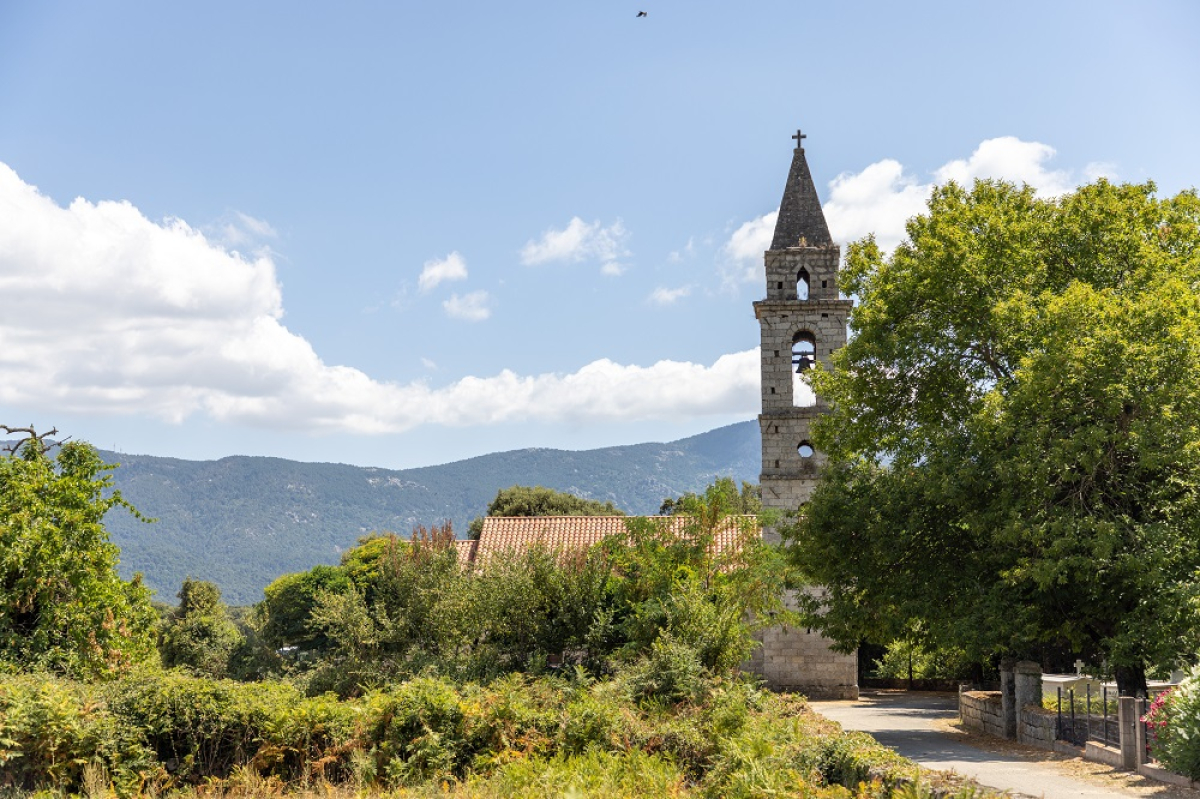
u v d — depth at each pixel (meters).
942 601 29.89
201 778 22.05
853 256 36.59
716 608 32.94
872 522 31.11
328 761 22.02
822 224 50.47
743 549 41.53
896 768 16.81
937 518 30.55
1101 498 28.22
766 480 47.91
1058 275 32.22
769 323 49.16
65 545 29.05
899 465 32.56
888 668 56.38
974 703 32.69
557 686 27.72
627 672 28.36
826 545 31.84
